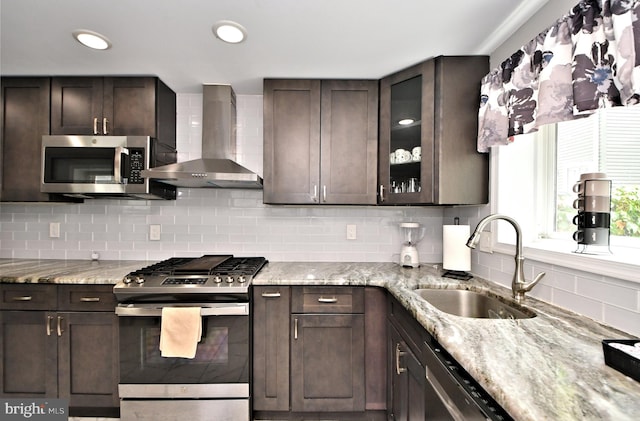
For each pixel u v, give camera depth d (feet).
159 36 5.00
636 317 2.93
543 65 3.79
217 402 5.39
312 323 5.63
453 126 5.56
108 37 5.03
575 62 3.28
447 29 4.81
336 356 5.63
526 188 4.98
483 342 2.79
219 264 6.21
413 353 4.07
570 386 2.08
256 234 7.49
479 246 5.77
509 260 4.90
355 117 6.49
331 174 6.48
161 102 6.68
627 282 3.01
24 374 5.57
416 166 6.00
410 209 7.49
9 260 7.22
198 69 6.16
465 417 2.56
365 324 5.63
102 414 5.66
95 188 6.14
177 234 7.45
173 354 5.07
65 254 7.40
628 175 3.63
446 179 5.54
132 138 6.21
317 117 6.46
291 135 6.47
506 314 4.30
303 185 6.47
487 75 5.20
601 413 1.79
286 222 7.50
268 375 5.62
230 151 6.91
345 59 5.73
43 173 6.14
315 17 4.51
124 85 6.40
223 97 6.88
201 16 4.49
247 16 4.49
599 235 3.51
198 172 5.87
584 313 3.50
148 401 5.36
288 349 5.64
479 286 5.03
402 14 4.45
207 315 5.28
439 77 5.60
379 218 7.47
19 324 5.55
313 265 7.00
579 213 3.71
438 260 7.46
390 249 7.47
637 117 3.56
